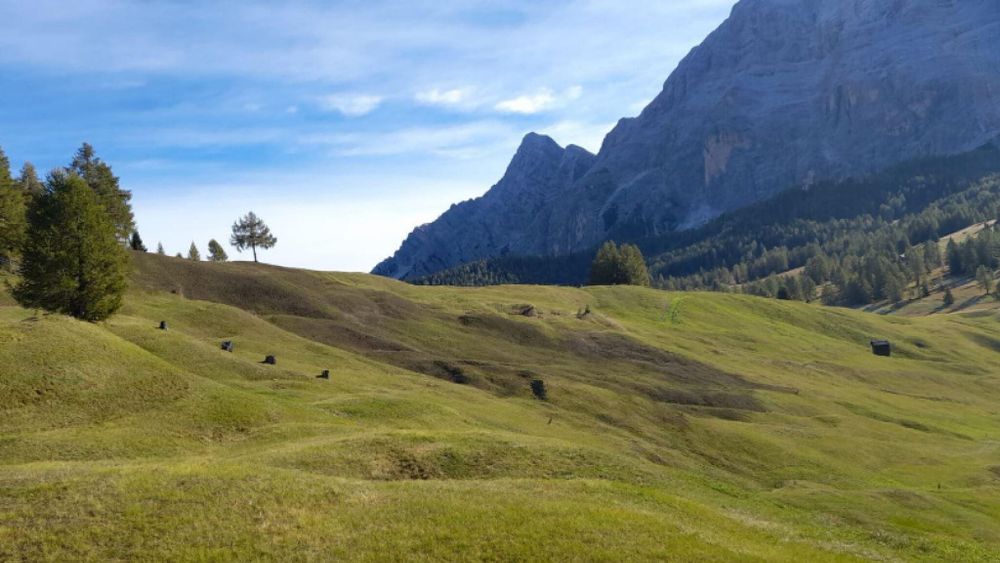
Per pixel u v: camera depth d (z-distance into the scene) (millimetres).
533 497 26750
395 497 25578
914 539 32406
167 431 37594
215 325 73438
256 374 55375
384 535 21734
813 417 78562
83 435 35156
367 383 59406
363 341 84188
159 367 46406
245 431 39719
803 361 117375
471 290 141000
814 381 102812
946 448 71250
